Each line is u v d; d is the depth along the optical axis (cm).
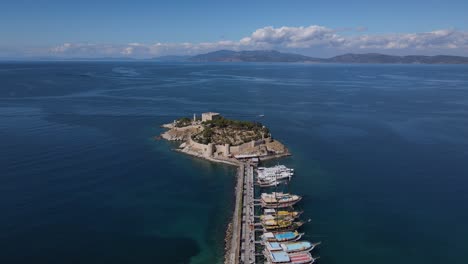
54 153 15575
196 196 11838
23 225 9669
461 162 15175
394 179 13312
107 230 9644
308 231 9831
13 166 13850
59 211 10494
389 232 9806
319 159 15575
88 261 8369
